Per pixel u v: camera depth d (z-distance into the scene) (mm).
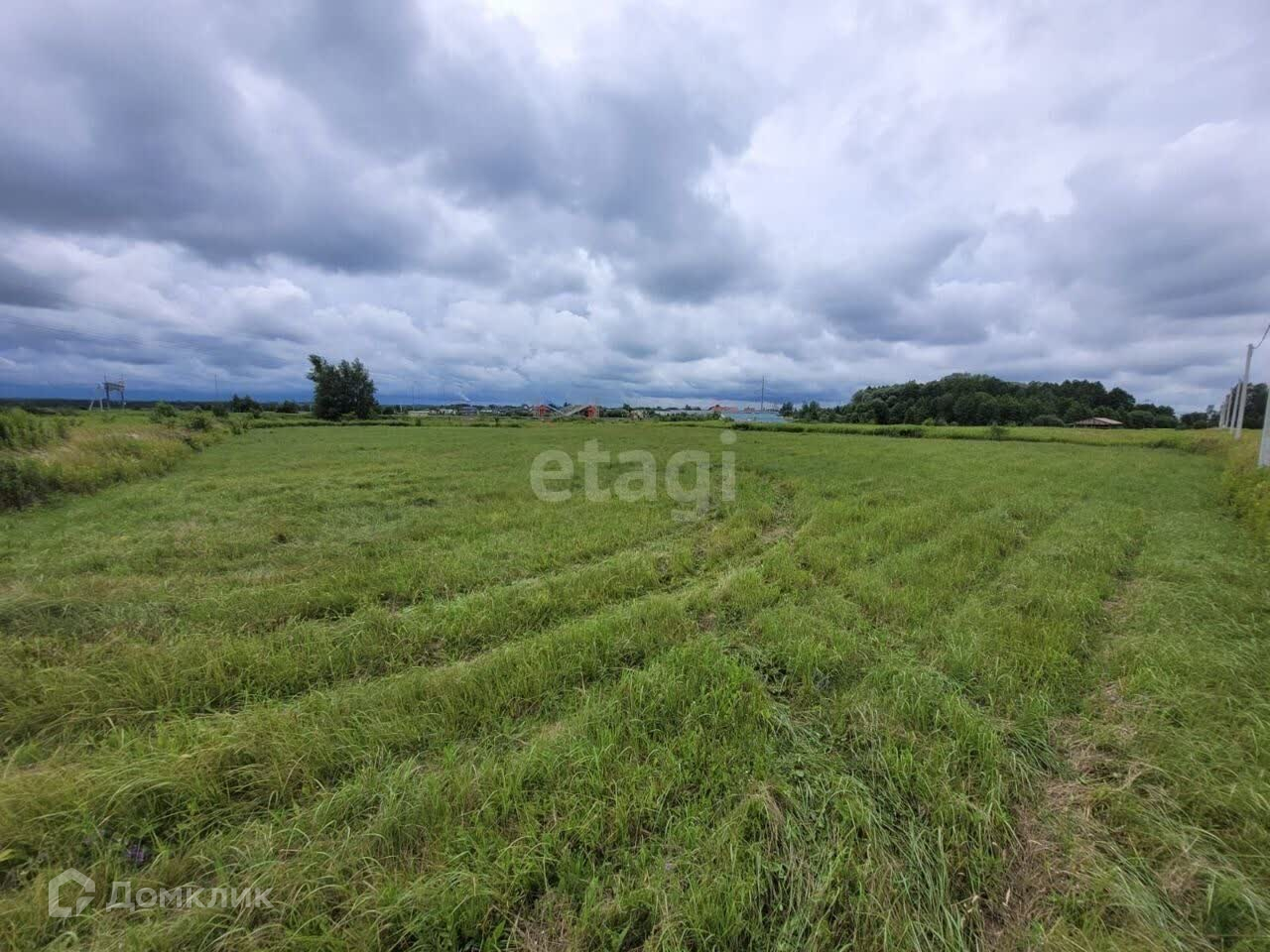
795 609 4633
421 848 2160
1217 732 2867
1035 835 2311
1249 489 9906
